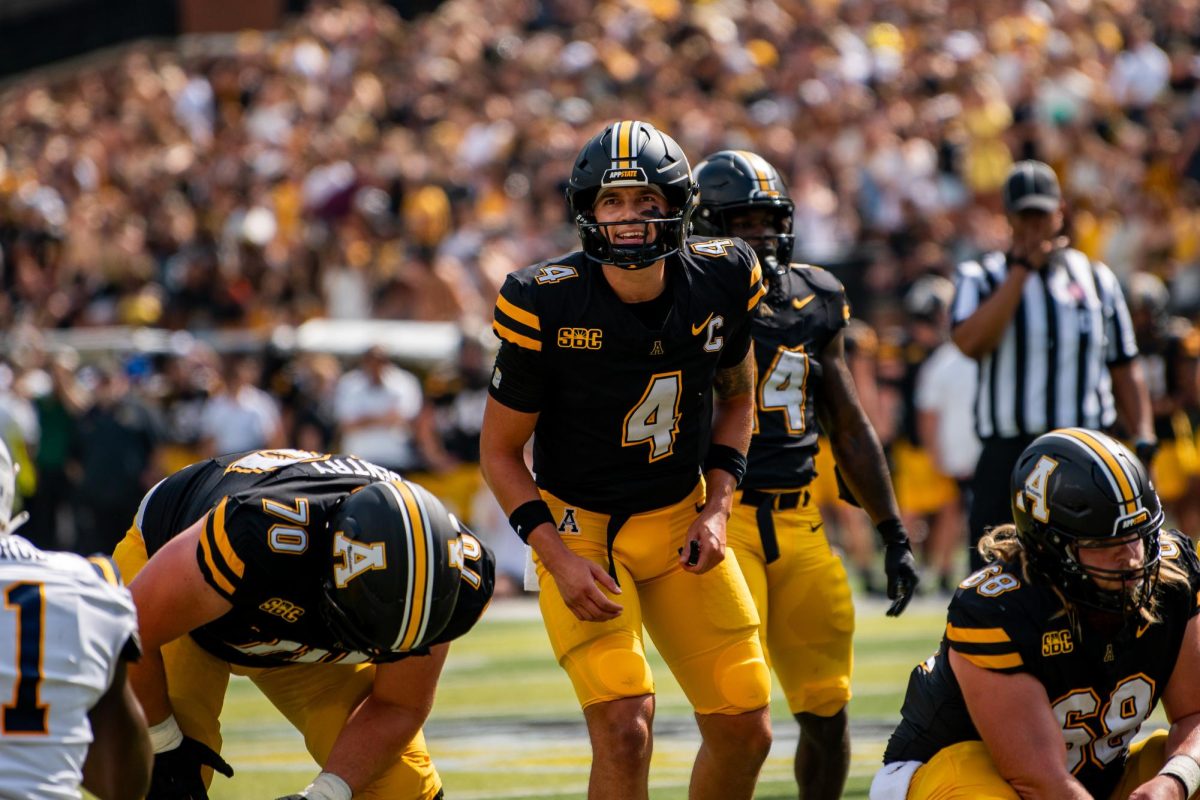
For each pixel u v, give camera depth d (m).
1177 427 33.91
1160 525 11.80
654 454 13.80
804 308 16.47
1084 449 11.81
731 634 14.06
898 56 56.56
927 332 35.78
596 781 13.43
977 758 12.41
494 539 37.12
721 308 13.45
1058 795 11.83
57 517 38.72
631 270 12.99
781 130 51.69
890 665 25.83
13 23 85.19
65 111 69.75
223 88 67.88
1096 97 51.62
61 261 52.06
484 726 22.55
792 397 16.31
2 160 63.59
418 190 50.53
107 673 10.18
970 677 12.16
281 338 39.94
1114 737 12.54
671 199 13.02
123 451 37.44
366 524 11.62
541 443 14.12
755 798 17.73
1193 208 47.09
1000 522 21.08
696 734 21.44
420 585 11.57
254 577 12.02
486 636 31.45
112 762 10.42
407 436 37.66
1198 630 12.38
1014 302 20.75
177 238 52.50
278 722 23.39
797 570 16.19
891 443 35.84
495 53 65.62
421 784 13.79
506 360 13.41
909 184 48.09
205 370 39.97
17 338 39.97
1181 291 44.72
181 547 12.11
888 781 12.87
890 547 16.67
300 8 81.56
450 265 45.41
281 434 39.09
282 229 52.09
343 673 14.19
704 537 13.62
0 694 9.84
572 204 13.20
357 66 66.31
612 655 13.55
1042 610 12.04
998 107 49.38
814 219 46.94
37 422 38.09
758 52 59.50
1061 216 21.30
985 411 21.31
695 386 13.62
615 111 54.94
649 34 61.25
